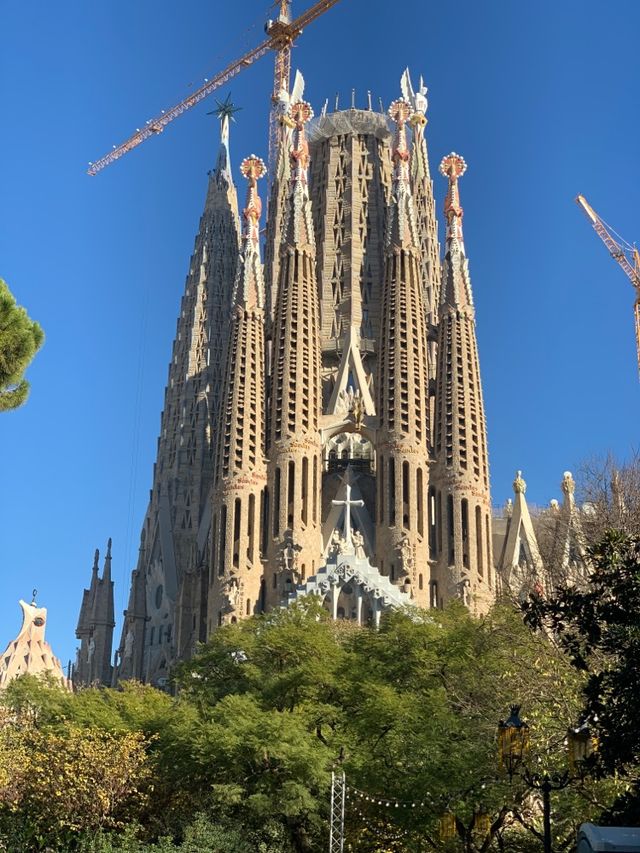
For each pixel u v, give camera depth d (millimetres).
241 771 49250
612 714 28578
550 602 30766
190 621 128750
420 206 153250
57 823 49969
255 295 125312
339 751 47500
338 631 74625
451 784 41562
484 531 113688
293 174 130875
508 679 44250
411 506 113438
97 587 158125
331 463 125875
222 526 114875
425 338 124875
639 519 66812
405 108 134500
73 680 156625
